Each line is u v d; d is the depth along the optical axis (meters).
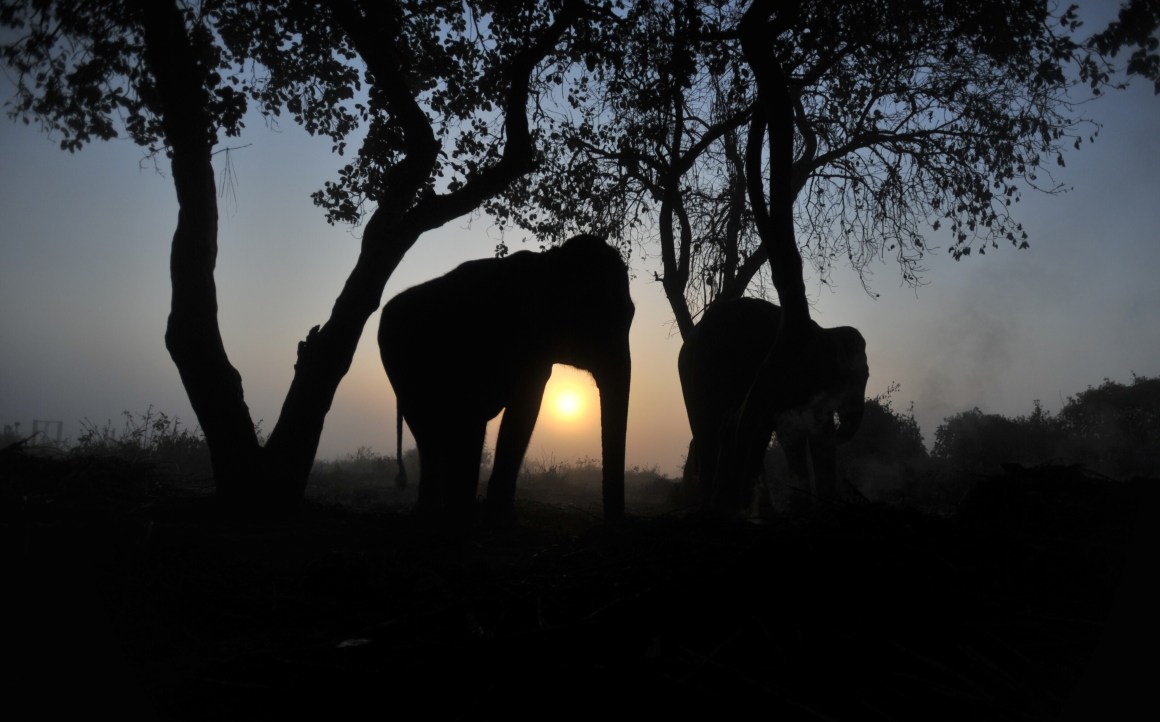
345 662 3.17
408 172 8.62
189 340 7.98
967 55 11.67
